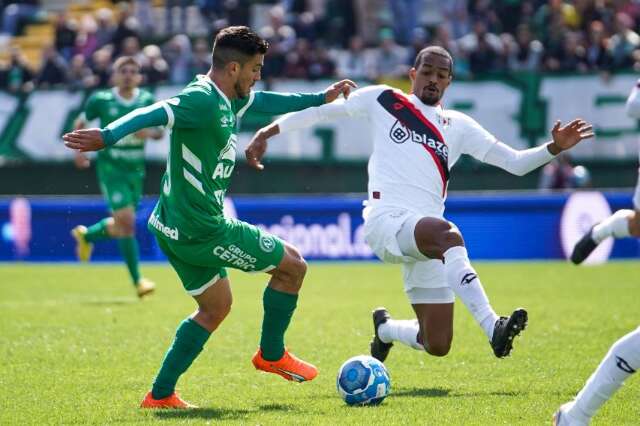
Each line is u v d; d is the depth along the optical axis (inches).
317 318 1673.2
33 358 1289.4
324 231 2913.4
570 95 3051.2
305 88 3161.9
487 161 1096.2
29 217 3051.2
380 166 1072.2
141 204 3004.4
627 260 2837.1
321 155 3164.4
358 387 965.2
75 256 3041.3
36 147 3287.4
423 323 1081.4
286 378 1045.2
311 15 3474.4
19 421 913.5
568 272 2486.5
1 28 4057.6
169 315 1723.7
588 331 1489.9
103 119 1988.2
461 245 970.7
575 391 1039.6
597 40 3137.3
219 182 970.1
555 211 2839.6
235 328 1573.6
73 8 4072.3
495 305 1829.5
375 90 1101.7
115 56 3474.4
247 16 3543.3
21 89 3316.9
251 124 3198.8
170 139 961.5
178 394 1031.6
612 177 3056.1
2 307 1861.5
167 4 3801.7
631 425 870.4
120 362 1259.2
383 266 2743.6
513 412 925.2
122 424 885.8
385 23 3590.1
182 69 3329.2
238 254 976.3
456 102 3110.2
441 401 984.3
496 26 3437.5
